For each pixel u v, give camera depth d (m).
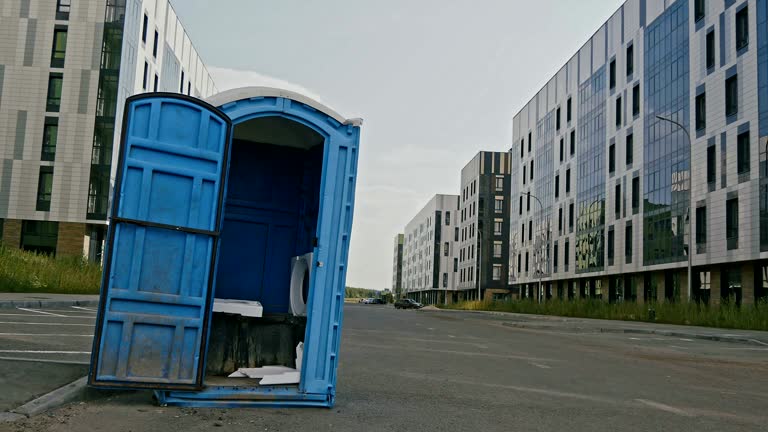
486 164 94.12
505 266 92.00
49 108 43.81
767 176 31.62
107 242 5.68
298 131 7.48
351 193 6.66
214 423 5.43
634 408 7.21
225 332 7.29
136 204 5.79
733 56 34.66
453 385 8.41
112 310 5.66
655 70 43.66
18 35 44.12
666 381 9.83
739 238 33.62
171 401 5.92
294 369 7.22
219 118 6.12
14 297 19.42
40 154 43.59
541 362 11.97
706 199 36.81
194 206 5.96
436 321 29.88
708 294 37.81
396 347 13.70
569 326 27.33
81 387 6.23
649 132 44.25
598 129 52.84
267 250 7.88
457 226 120.50
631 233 46.47
